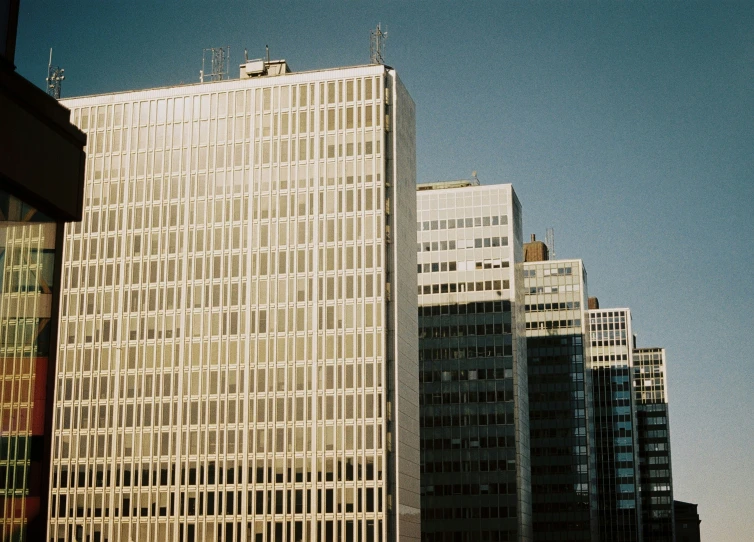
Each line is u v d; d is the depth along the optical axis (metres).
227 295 149.12
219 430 144.38
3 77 29.52
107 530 144.25
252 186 152.12
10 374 30.12
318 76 153.88
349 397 142.12
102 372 150.12
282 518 139.50
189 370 147.50
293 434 142.12
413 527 145.75
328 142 151.25
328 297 146.12
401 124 156.12
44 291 31.92
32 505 31.27
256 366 145.75
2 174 29.50
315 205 149.50
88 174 157.50
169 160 155.88
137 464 145.62
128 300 152.00
